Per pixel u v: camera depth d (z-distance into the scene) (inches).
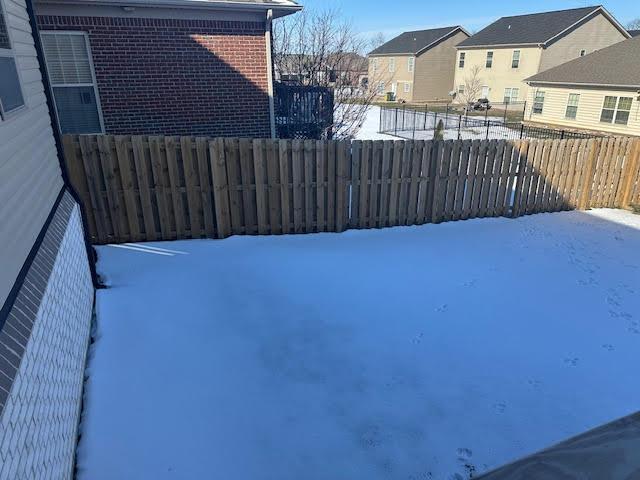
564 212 320.8
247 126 369.4
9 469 71.6
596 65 868.0
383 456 115.3
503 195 300.2
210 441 118.6
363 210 272.1
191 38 334.6
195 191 245.9
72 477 107.2
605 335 168.4
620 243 261.7
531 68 1294.3
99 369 144.6
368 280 209.5
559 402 134.0
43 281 110.7
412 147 267.6
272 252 238.8
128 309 180.4
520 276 217.2
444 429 123.9
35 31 164.1
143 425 122.9
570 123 895.1
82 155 227.5
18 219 107.0
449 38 1621.6
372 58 1818.4
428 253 242.5
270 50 358.6
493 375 145.5
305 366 148.6
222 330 167.8
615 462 55.2
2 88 111.3
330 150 254.2
